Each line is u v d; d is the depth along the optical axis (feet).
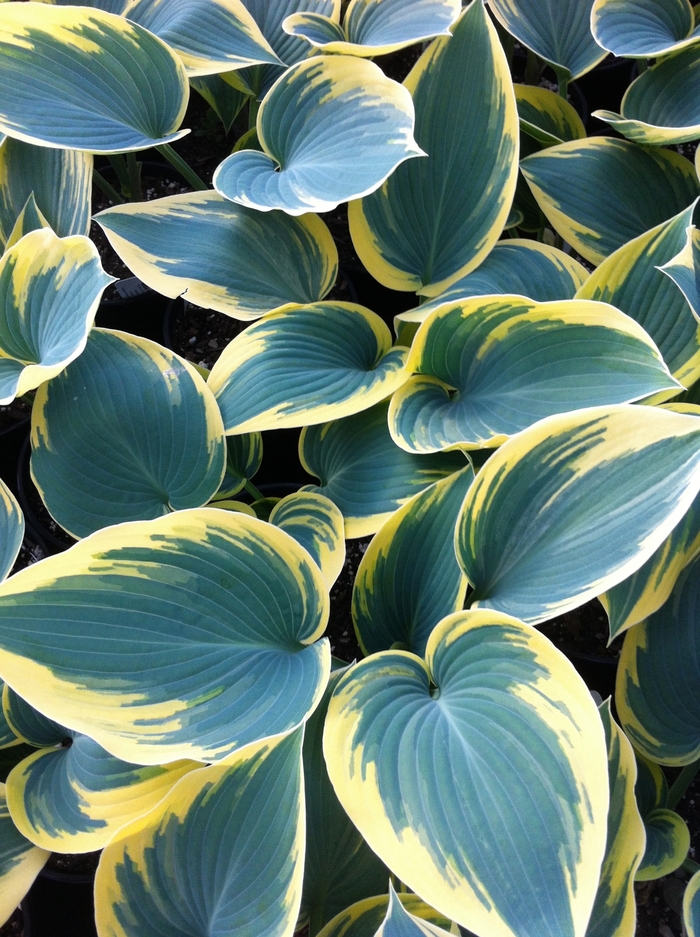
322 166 2.03
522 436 1.68
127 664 1.64
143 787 1.80
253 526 1.73
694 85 2.30
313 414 1.97
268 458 2.51
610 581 1.61
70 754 1.88
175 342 2.63
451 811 1.51
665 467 1.64
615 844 1.67
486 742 1.56
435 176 2.14
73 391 2.01
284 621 1.76
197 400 2.01
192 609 1.69
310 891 1.73
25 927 1.96
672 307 2.00
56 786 1.84
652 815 1.91
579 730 1.53
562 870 1.46
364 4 2.35
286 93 2.10
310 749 1.75
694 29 2.33
